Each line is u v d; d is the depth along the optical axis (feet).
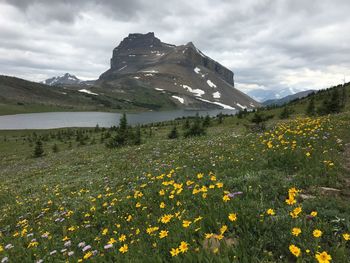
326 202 19.29
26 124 621.31
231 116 394.73
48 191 55.26
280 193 23.20
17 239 27.71
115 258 17.49
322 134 41.37
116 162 75.46
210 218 18.19
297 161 30.01
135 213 25.29
